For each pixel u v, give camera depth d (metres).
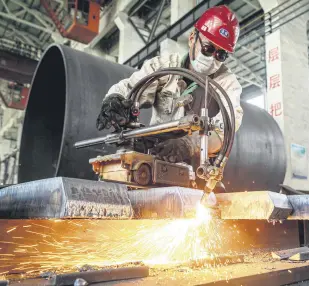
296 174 5.71
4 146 16.23
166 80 2.08
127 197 1.24
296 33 6.35
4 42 12.20
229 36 1.79
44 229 1.28
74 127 2.73
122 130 1.64
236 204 1.57
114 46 11.48
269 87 6.00
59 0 9.48
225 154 1.39
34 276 1.13
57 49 3.39
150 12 9.93
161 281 1.12
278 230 2.12
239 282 1.21
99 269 1.13
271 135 4.48
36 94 3.77
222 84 1.98
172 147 1.82
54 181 1.13
